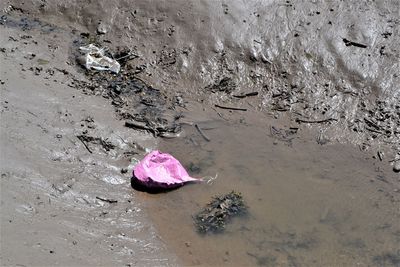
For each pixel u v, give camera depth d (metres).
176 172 3.73
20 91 3.89
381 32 4.26
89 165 3.69
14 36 4.28
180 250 3.47
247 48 4.24
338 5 4.34
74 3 4.45
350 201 3.72
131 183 3.69
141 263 3.38
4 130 3.68
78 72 4.16
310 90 4.14
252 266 3.45
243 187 3.75
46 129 3.76
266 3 4.36
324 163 3.88
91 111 3.93
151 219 3.57
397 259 3.52
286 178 3.80
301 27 4.28
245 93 4.15
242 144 3.94
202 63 4.21
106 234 3.45
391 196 3.75
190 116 4.04
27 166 3.57
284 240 3.55
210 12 4.33
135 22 4.36
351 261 3.50
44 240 3.31
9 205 3.39
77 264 3.27
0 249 3.21
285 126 4.04
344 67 4.17
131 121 3.95
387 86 4.12
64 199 3.52
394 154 3.92
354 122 4.04
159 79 4.18
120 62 4.23
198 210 3.63
